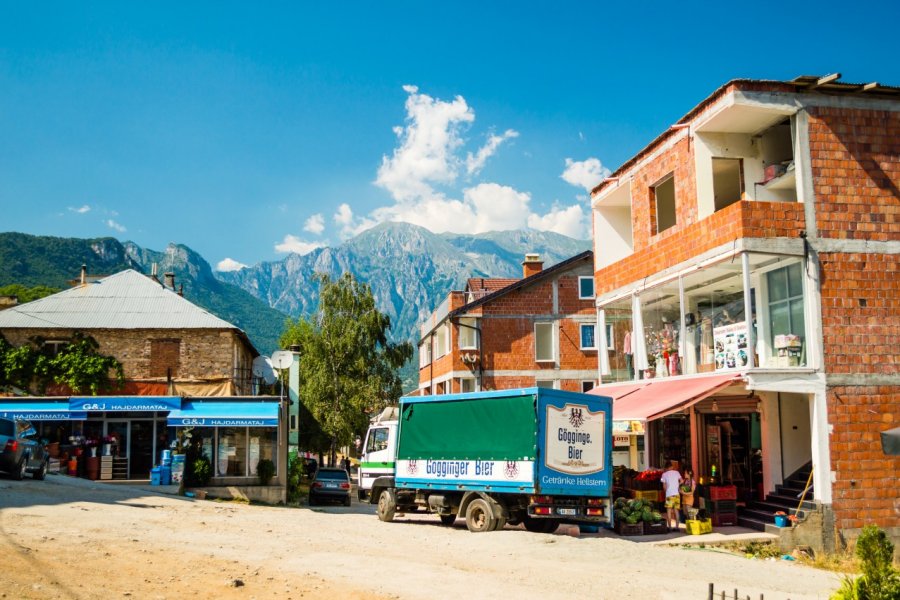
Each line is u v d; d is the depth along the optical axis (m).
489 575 12.94
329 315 52.50
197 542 15.26
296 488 33.28
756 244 19.66
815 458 19.27
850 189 20.23
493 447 19.41
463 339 42.56
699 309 24.06
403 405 22.44
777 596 12.10
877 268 20.05
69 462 30.92
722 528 21.30
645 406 20.92
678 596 11.66
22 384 37.38
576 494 18.80
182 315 39.69
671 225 25.38
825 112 20.45
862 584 8.53
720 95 20.81
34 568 11.12
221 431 29.88
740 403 23.50
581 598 11.36
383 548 15.74
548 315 42.59
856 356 19.66
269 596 10.62
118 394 37.84
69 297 40.53
